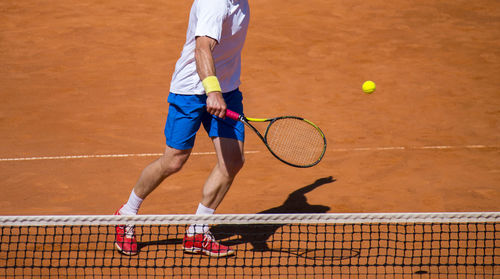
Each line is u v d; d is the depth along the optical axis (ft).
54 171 57.82
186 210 48.42
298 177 56.08
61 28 123.13
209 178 38.99
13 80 92.58
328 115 77.46
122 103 82.28
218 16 34.12
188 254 40.01
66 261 38.45
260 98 85.25
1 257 38.70
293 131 46.19
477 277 36.70
